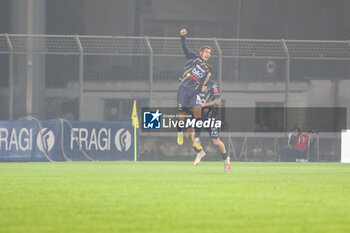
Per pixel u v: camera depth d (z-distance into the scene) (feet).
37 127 158.71
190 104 100.53
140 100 212.23
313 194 57.93
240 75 268.00
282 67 268.41
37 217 41.19
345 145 180.34
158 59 270.46
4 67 271.49
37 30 222.28
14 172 97.76
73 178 80.74
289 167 132.26
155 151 186.50
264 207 47.09
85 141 165.78
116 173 94.73
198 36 319.88
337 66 267.39
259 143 193.47
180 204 48.73
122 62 283.18
